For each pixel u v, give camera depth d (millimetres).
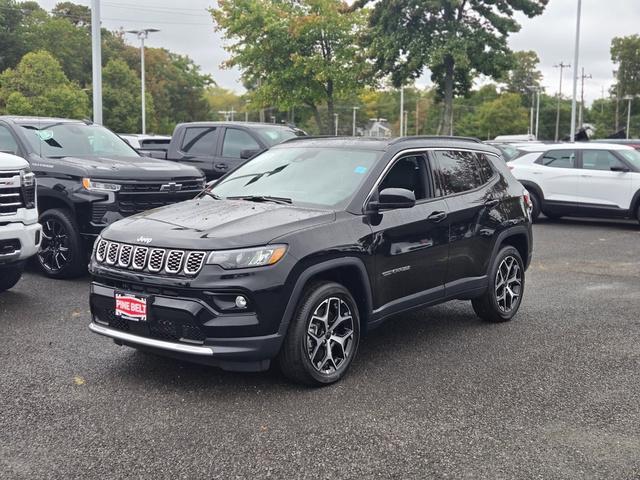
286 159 6051
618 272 9586
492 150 6973
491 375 5180
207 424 4199
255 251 4496
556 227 14883
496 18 25344
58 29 68312
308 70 25812
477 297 6445
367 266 5129
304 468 3662
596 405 4602
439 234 5820
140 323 4648
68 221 8062
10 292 7641
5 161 6574
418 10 25547
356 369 5273
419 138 6051
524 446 3957
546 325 6695
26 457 3752
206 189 6074
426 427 4199
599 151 14867
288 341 4660
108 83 66875
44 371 5102
